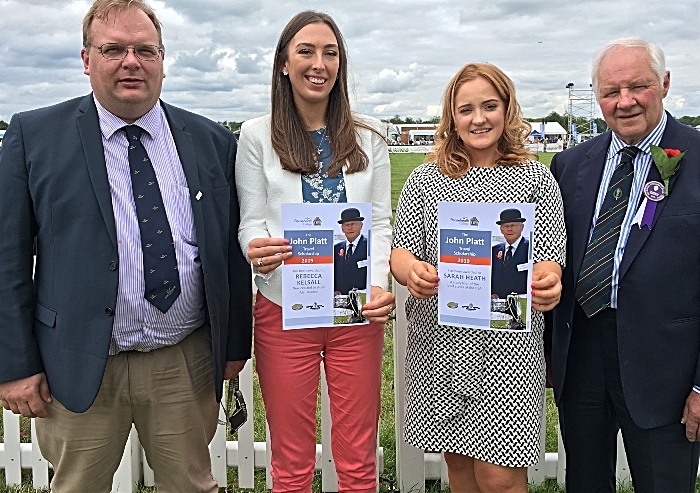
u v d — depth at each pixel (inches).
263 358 110.0
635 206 101.3
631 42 100.2
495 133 101.4
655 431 102.7
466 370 104.0
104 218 94.7
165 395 105.5
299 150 105.4
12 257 95.4
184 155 102.8
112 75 93.6
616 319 102.0
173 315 101.4
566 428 113.6
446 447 106.6
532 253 97.6
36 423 108.3
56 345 96.6
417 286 101.1
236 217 111.4
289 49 103.8
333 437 115.0
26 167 96.1
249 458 146.3
